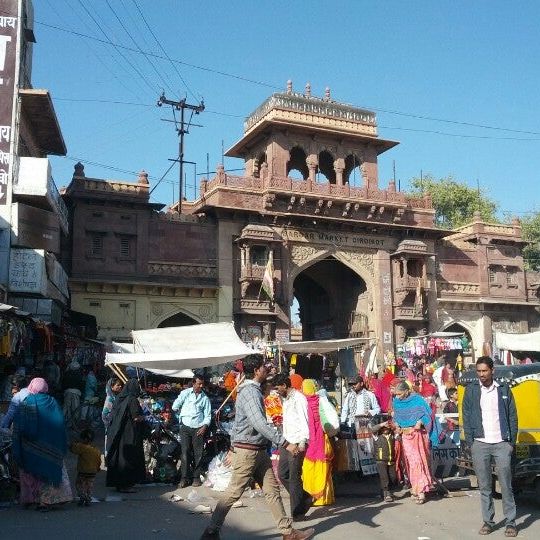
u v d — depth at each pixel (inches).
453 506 255.4
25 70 649.0
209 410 313.4
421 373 748.6
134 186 842.2
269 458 196.4
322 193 937.5
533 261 1585.9
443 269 1046.4
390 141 1004.6
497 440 212.1
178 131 1034.1
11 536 198.8
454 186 1587.1
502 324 1089.4
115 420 293.0
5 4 598.5
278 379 235.0
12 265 547.5
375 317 963.3
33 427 242.4
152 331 444.8
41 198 585.6
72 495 257.4
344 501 268.5
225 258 877.8
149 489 297.3
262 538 202.7
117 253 828.0
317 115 966.4
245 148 1033.5
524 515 237.5
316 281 1066.1
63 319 692.1
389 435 282.0
